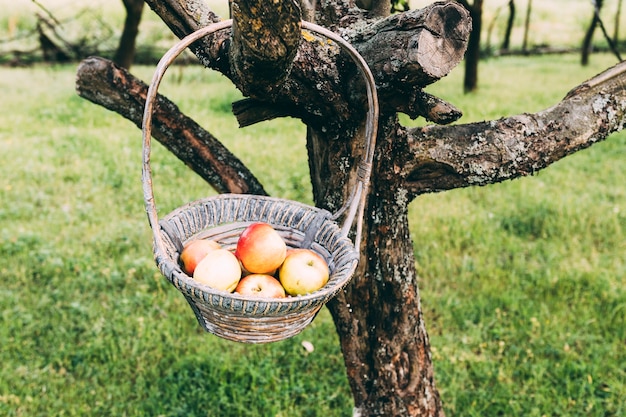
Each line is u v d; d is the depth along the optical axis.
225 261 1.89
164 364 4.12
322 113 2.14
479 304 4.70
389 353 2.71
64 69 12.50
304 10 2.20
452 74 13.16
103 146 7.83
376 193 2.39
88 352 4.11
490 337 4.43
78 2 15.89
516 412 3.70
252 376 3.93
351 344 2.71
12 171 6.91
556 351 4.21
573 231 5.84
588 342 4.35
